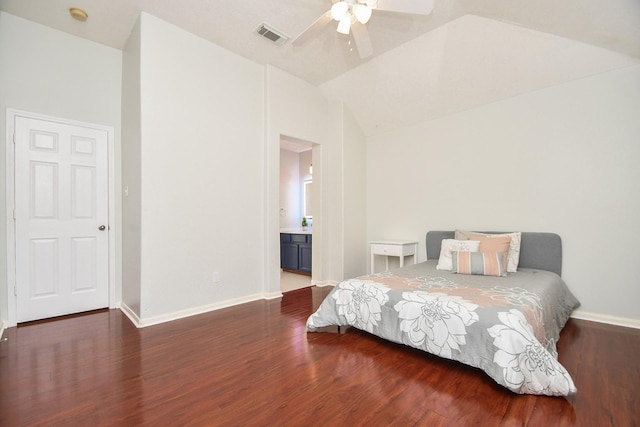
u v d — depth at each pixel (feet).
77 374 6.01
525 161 10.59
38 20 9.02
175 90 9.50
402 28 9.60
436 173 12.92
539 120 10.30
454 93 11.56
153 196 8.99
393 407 5.00
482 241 10.10
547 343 6.40
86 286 10.00
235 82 11.11
